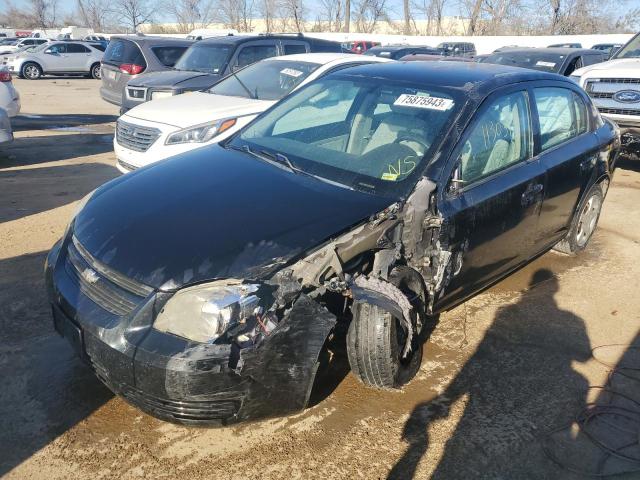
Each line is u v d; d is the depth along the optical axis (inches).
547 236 178.1
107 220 118.3
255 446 111.7
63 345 139.8
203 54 366.6
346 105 157.9
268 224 112.2
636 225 245.0
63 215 231.5
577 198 189.0
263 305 100.2
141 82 350.0
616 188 301.4
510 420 122.3
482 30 1518.2
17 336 142.6
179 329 98.1
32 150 359.9
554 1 1425.9
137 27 1980.8
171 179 134.0
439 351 146.3
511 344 151.2
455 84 151.6
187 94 279.0
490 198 140.2
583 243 208.8
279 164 141.6
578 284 188.1
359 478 105.3
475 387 132.6
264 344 99.0
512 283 187.3
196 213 116.5
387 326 113.3
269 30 1793.8
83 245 115.1
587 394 132.1
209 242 107.0
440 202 127.4
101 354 101.9
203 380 96.0
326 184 130.7
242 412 100.7
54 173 301.7
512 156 154.3
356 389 129.6
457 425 119.9
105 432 113.2
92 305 106.1
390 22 1804.9
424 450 112.7
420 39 1270.9
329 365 127.6
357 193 126.6
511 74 162.9
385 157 136.4
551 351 148.7
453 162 132.0
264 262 103.4
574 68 437.4
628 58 339.0
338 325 123.6
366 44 1166.3
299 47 371.6
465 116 139.6
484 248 144.3
